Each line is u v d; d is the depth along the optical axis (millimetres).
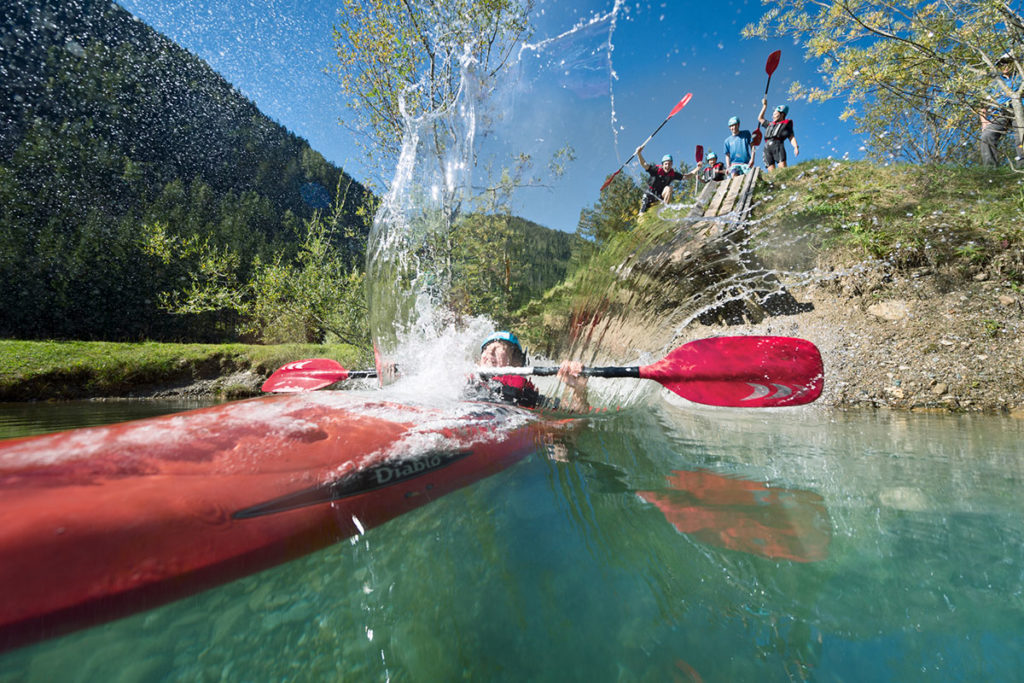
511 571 943
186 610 804
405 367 3098
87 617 729
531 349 4965
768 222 5281
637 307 5023
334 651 712
